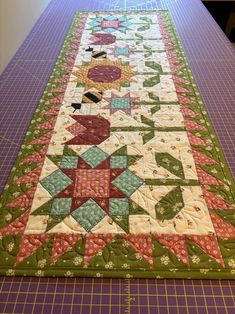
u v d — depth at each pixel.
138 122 1.24
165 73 1.56
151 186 0.97
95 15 2.22
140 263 0.77
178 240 0.82
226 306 0.69
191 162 1.05
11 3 1.69
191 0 2.44
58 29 2.03
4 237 0.83
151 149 1.11
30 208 0.90
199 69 1.59
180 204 0.91
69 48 1.80
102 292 0.72
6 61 1.64
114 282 0.74
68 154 1.09
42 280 0.74
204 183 0.98
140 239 0.82
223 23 2.82
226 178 0.99
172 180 0.99
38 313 0.68
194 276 0.74
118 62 1.65
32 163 1.05
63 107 1.33
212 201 0.92
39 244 0.81
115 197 0.93
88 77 1.53
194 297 0.71
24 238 0.83
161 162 1.05
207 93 1.41
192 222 0.86
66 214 0.89
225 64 1.63
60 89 1.44
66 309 0.69
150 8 2.32
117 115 1.28
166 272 0.75
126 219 0.87
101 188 0.96
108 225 0.86
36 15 2.14
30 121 1.25
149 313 0.68
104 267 0.76
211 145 1.12
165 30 1.99
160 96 1.39
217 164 1.04
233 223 0.86
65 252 0.79
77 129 1.21
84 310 0.69
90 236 0.83
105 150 1.10
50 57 1.72
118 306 0.69
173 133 1.18
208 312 0.68
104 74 1.55
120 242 0.81
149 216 0.88
